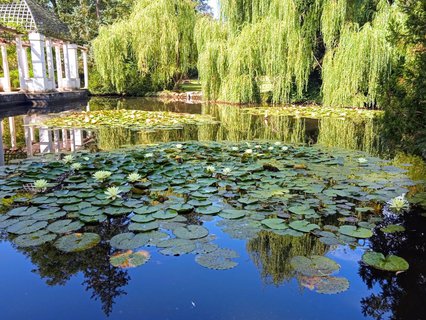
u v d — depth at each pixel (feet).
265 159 14.73
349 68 33.22
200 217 8.54
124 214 8.70
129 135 21.98
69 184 10.81
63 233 7.57
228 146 17.71
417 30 12.40
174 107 42.19
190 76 76.95
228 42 41.98
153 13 55.26
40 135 21.93
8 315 5.04
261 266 6.38
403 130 13.58
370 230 7.86
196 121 28.22
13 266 6.34
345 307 5.24
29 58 59.93
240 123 27.78
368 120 29.01
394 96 13.88
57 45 57.36
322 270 6.23
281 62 37.32
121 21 60.34
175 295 5.52
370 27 32.12
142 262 6.43
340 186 11.02
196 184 11.00
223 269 6.23
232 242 7.34
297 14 36.29
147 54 55.72
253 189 10.66
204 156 14.96
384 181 11.62
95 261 6.51
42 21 47.88
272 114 33.09
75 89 61.82
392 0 34.14
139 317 5.00
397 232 7.87
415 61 13.05
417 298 5.49
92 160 13.93
